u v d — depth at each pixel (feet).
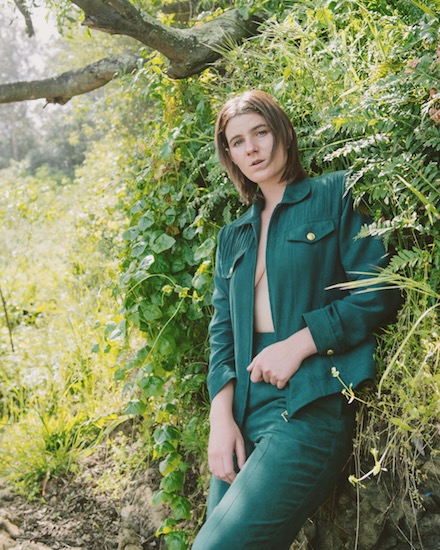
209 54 9.00
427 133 5.65
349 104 6.65
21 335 15.15
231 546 5.21
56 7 11.07
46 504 9.76
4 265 19.03
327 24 7.93
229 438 5.93
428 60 5.61
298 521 5.44
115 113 19.51
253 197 6.52
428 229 5.55
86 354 12.58
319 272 5.75
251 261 6.14
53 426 11.07
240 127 6.01
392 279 5.36
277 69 8.08
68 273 16.90
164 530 7.72
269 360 5.64
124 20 8.07
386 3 7.81
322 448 5.48
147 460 9.50
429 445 5.53
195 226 8.54
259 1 9.75
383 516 5.99
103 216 16.12
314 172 7.36
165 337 8.37
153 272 8.58
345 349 5.60
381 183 5.77
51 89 11.55
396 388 5.60
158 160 8.82
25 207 18.12
